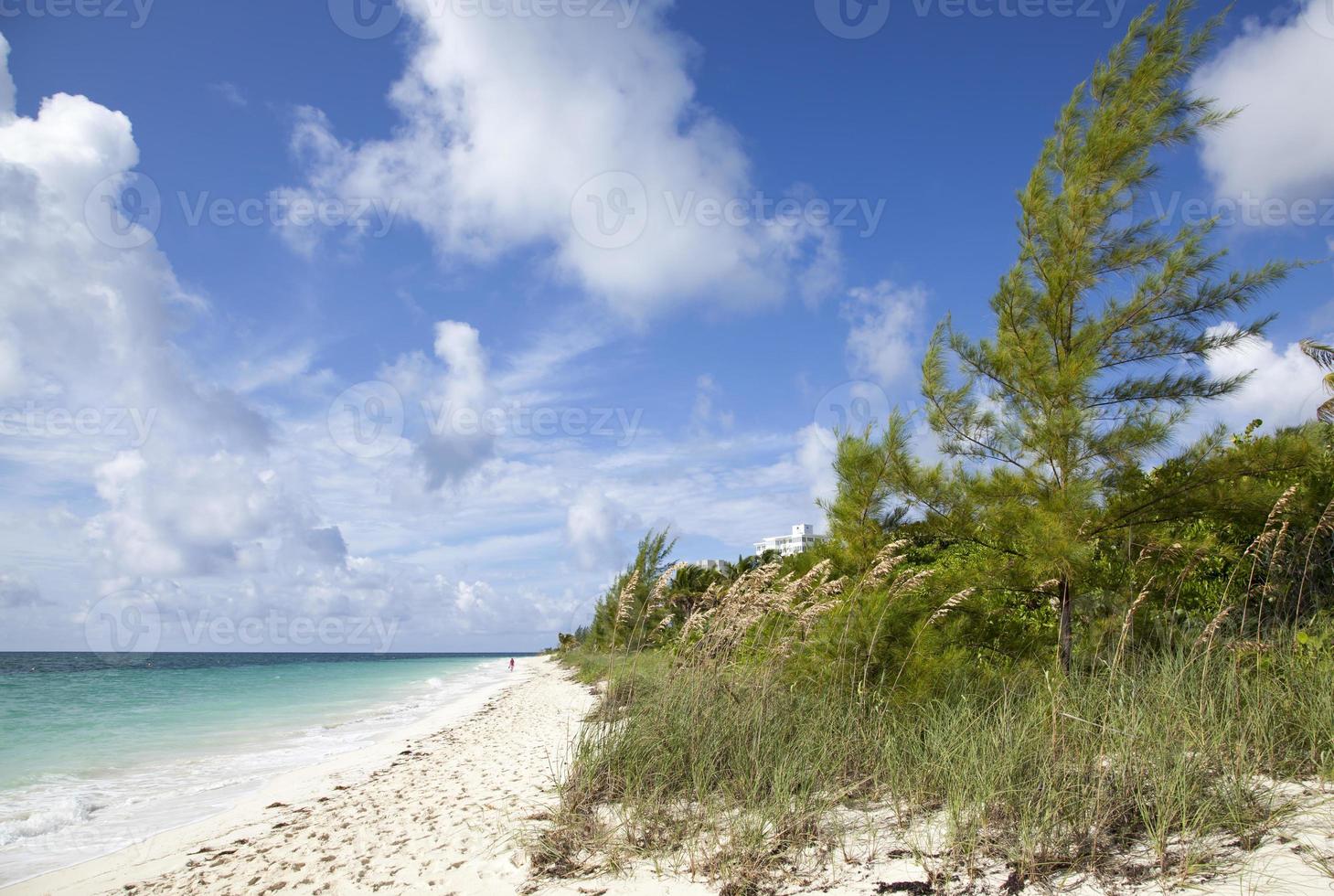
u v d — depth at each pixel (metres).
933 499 8.66
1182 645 6.25
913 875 4.13
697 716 6.77
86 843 7.81
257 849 6.76
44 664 78.00
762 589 8.00
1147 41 8.30
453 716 20.98
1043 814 4.31
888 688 7.19
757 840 4.77
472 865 5.30
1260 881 3.44
